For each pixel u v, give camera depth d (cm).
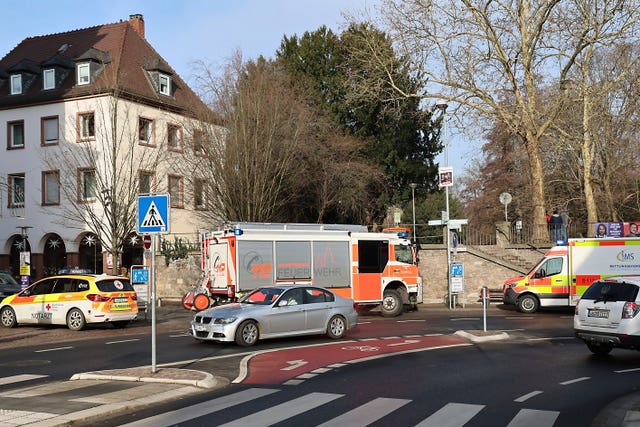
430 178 4109
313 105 3881
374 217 4094
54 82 3925
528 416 820
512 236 3231
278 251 2189
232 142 3139
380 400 920
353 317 1770
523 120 3055
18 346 1675
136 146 3628
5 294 2592
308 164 3509
